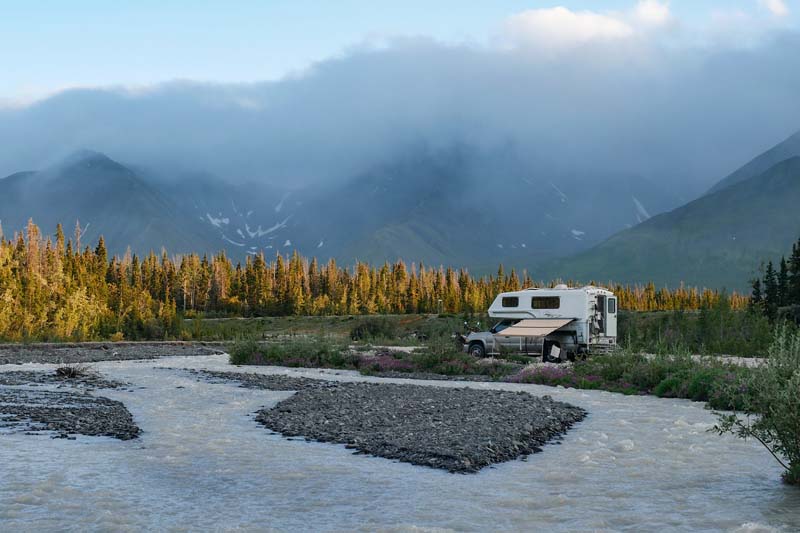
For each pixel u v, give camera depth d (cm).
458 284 18350
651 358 2847
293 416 1772
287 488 1088
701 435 1570
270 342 4088
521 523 910
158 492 1059
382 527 891
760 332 4653
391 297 16088
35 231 10738
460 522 914
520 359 3628
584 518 931
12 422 1669
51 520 914
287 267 17650
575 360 3584
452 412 1803
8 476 1141
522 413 1794
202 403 2092
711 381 2269
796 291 8125
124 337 8069
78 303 8000
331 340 4103
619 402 2214
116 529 877
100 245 14300
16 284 7875
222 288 15588
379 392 2264
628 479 1152
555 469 1229
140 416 1823
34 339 6212
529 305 3869
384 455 1333
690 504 998
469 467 1225
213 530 876
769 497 1035
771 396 1127
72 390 2394
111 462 1255
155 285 16225
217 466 1236
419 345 5691
